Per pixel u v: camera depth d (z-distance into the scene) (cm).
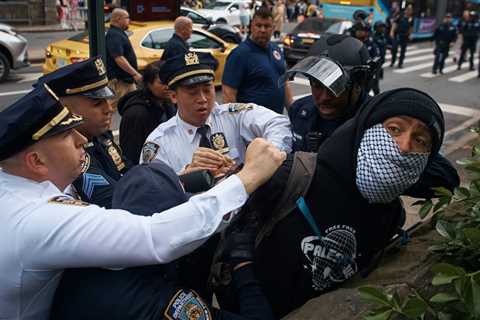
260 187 143
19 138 117
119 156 216
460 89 1152
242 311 137
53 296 121
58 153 122
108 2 1185
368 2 1672
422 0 1967
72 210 115
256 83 366
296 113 228
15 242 112
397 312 125
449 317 130
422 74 1345
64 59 838
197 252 144
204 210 116
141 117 320
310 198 141
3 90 948
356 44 197
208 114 236
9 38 999
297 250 144
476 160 167
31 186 121
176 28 638
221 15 1972
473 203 157
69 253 111
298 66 197
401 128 127
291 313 142
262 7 365
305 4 2645
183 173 163
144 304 114
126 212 116
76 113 188
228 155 240
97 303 114
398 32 1423
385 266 157
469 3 2242
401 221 169
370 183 129
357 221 142
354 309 137
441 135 131
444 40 1318
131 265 114
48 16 1880
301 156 147
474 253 147
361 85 199
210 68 232
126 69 645
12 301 116
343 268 146
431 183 160
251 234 151
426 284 147
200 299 122
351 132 138
